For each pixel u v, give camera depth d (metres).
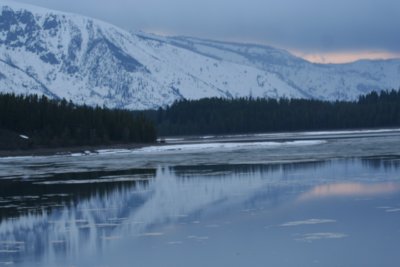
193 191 65.25
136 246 39.16
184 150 163.50
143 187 70.44
